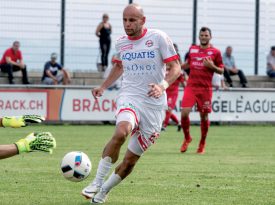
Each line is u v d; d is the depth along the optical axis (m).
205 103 36.41
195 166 30.36
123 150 38.06
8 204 20.55
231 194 22.73
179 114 59.56
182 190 23.48
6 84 58.84
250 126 60.12
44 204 20.58
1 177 26.23
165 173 27.81
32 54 60.19
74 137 45.69
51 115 56.88
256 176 27.22
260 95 60.53
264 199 21.80
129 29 20.45
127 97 20.62
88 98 57.50
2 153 17.78
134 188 23.81
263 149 39.38
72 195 22.23
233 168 29.81
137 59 20.69
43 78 59.56
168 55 20.62
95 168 29.53
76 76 62.03
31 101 56.34
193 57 36.47
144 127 20.53
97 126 56.78
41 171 28.09
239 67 65.00
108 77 21.92
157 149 38.53
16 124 18.30
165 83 20.19
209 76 36.34
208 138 47.00
